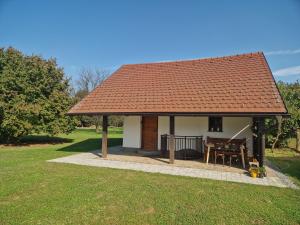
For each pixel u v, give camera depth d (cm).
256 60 1366
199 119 1409
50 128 2025
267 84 1106
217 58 1534
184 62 1612
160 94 1276
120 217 560
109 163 1184
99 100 1356
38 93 2016
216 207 622
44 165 1127
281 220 551
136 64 1759
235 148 1116
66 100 2123
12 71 1916
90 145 1967
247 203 650
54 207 611
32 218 548
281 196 708
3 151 1625
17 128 1881
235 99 1066
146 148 1577
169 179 886
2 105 1781
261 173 928
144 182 841
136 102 1255
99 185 799
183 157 1308
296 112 1728
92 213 579
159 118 1538
